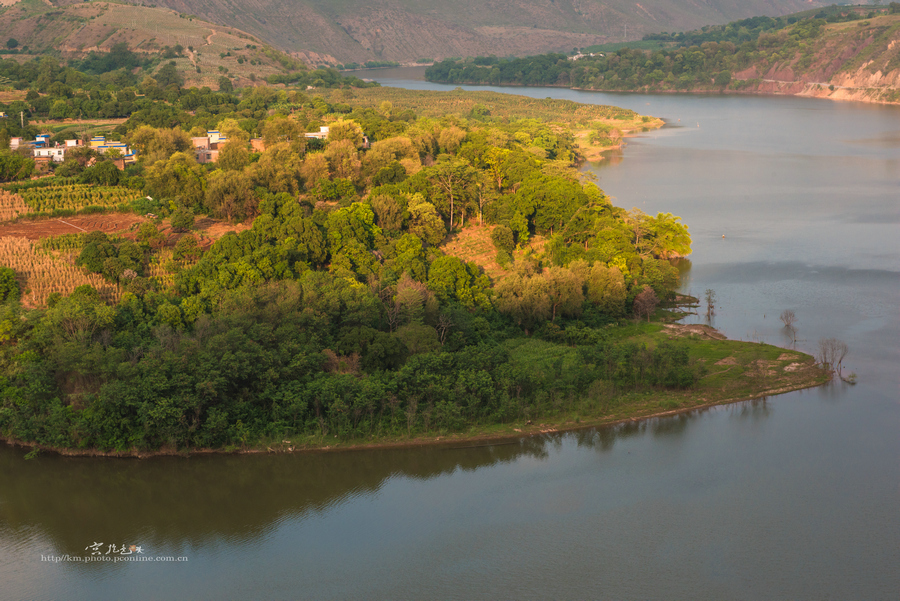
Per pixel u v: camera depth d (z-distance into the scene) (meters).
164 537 99.44
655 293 171.00
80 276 147.62
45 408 114.12
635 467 112.12
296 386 117.94
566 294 160.38
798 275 191.62
